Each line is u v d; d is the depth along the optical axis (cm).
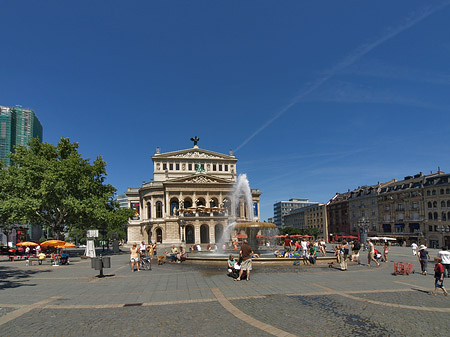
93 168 5988
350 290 1648
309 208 16325
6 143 11012
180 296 1539
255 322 1107
